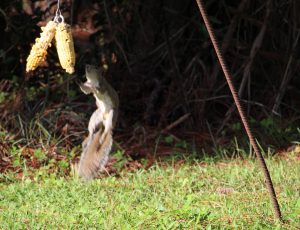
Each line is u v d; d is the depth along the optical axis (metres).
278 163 12.62
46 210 10.03
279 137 14.17
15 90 15.56
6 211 10.00
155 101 15.65
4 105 14.82
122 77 15.91
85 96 15.23
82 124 14.25
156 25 16.23
